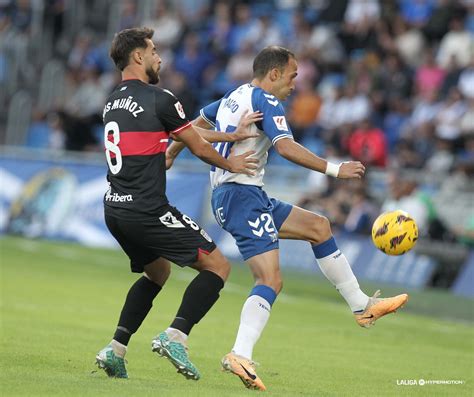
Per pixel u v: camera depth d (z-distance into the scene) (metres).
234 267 59.59
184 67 79.50
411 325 41.75
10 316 35.75
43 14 94.56
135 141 23.06
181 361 22.50
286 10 84.25
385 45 71.12
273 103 24.38
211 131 24.17
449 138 60.81
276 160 70.69
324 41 74.62
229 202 24.72
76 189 70.06
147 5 89.75
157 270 24.11
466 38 67.94
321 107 70.25
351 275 26.11
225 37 81.25
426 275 54.66
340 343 34.81
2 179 73.81
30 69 93.19
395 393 24.77
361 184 57.78
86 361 26.78
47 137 84.69
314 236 26.03
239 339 23.66
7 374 23.36
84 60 87.56
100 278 51.25
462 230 54.47
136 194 23.11
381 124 66.88
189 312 22.89
